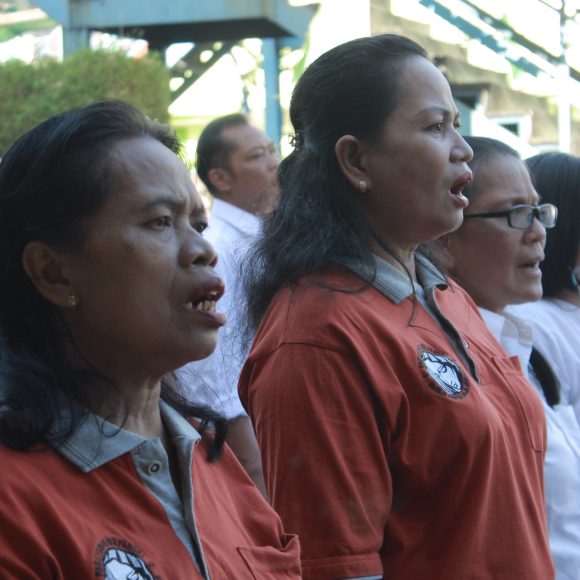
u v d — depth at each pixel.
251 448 5.87
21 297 3.03
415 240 4.34
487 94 18.80
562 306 6.33
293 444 3.88
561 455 5.25
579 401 6.03
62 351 3.05
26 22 17.95
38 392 2.88
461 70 18.81
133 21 14.09
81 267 2.99
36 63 13.41
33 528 2.72
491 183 5.46
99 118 3.04
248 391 4.19
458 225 4.31
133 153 3.04
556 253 6.29
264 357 4.09
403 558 3.91
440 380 4.02
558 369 6.02
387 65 4.28
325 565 3.77
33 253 3.00
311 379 3.92
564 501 5.17
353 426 3.88
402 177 4.23
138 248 2.97
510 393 4.35
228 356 5.21
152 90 13.51
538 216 5.55
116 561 2.82
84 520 2.83
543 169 6.34
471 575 3.87
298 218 4.32
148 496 2.99
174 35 14.96
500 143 5.61
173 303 3.03
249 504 3.50
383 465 3.90
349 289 4.10
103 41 14.46
